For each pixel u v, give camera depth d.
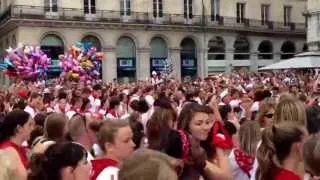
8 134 6.88
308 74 39.56
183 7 58.12
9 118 6.92
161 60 56.47
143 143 7.50
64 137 7.47
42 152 5.08
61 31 50.66
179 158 5.74
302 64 39.03
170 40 56.84
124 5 54.69
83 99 15.49
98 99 18.89
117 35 53.78
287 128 5.09
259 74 44.88
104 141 5.89
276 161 5.07
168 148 5.77
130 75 54.69
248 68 62.53
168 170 3.12
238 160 6.75
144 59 55.22
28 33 49.19
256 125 6.94
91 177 5.71
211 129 6.22
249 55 62.78
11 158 5.37
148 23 55.19
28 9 49.19
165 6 57.09
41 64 32.94
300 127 5.22
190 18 58.62
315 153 4.50
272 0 64.81
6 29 53.31
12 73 33.03
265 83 29.53
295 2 66.69
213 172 5.89
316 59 39.50
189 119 6.05
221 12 60.66
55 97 18.86
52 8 50.62
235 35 61.34
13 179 5.25
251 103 13.45
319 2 46.94
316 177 4.54
